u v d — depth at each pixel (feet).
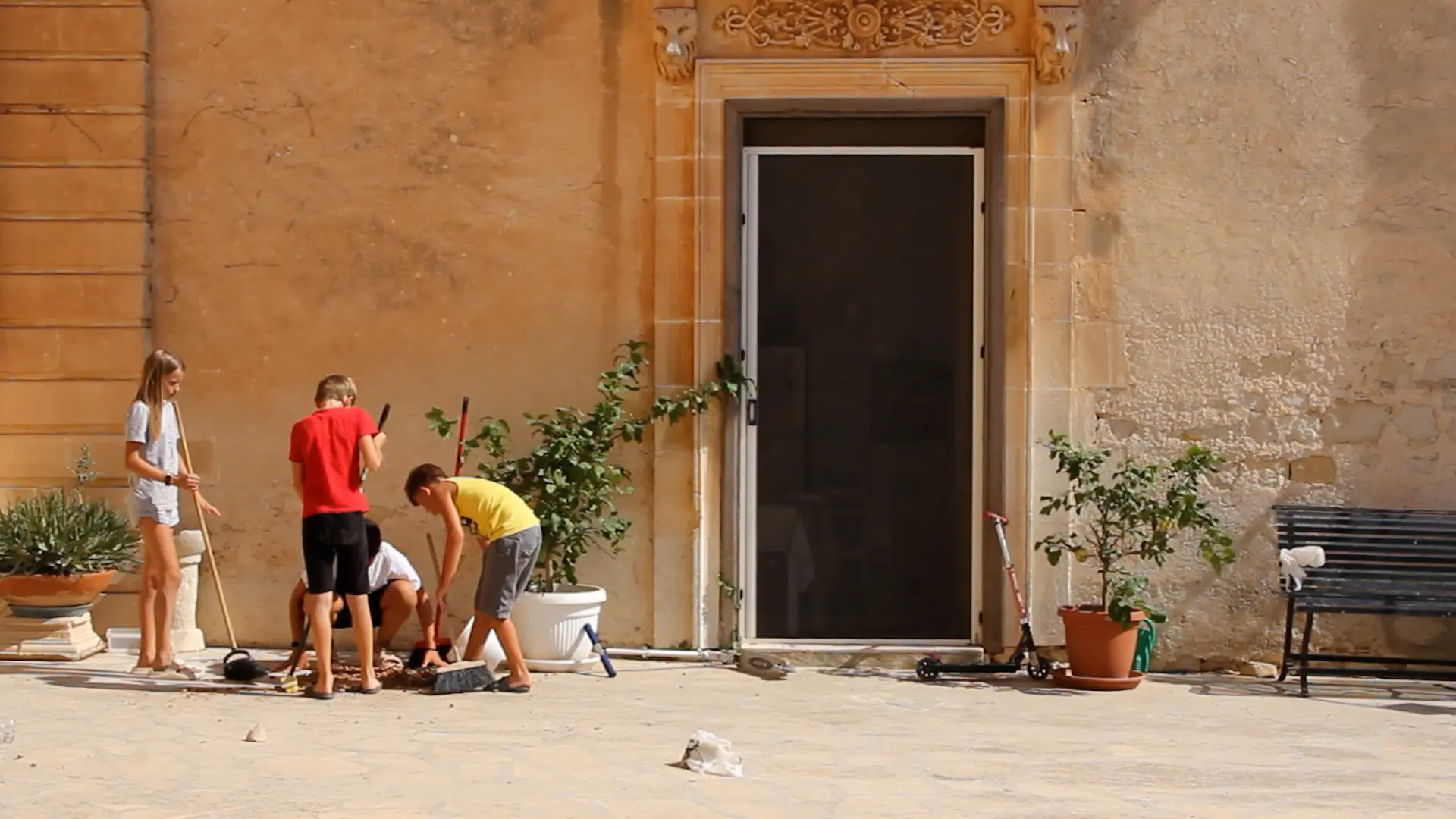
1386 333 36.88
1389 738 29.73
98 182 37.73
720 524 37.14
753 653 36.65
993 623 36.78
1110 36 36.96
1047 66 36.27
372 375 37.70
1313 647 37.09
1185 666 37.06
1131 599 34.22
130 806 22.82
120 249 37.70
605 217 37.37
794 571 37.60
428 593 37.52
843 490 37.60
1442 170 36.78
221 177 37.86
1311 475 36.96
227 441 37.86
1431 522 36.27
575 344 37.40
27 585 35.24
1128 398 36.96
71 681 33.45
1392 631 36.86
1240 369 36.99
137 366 37.70
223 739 27.68
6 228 37.81
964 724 30.32
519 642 35.09
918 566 37.52
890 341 37.52
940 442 37.50
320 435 32.19
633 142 37.29
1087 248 36.99
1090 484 35.55
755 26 36.86
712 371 36.86
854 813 23.04
